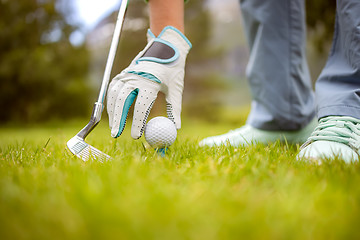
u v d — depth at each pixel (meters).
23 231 0.67
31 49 9.58
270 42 2.16
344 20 1.59
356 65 1.56
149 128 1.57
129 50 12.02
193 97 13.62
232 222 0.70
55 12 9.59
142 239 0.63
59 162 1.35
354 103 1.56
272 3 2.12
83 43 10.08
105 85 1.49
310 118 2.29
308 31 4.79
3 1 9.37
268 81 2.20
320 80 1.74
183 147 1.83
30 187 0.95
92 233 0.66
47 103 9.58
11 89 9.30
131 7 11.88
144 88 1.46
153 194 0.86
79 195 0.83
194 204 0.80
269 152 1.55
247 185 0.96
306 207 0.81
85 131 1.45
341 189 0.95
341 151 1.45
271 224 0.71
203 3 12.72
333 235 0.68
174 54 1.52
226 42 16.33
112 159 1.38
